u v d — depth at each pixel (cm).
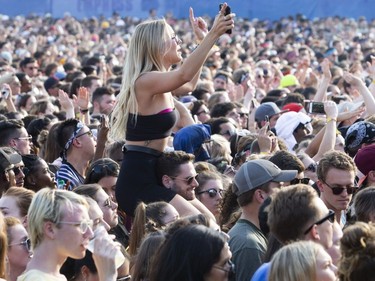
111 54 5016
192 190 1386
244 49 6038
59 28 6938
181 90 1508
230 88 3102
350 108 2169
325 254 923
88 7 6725
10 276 1153
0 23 7506
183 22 7162
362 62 4938
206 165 1515
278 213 1052
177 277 934
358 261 923
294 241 1023
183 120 1950
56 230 1037
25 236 1156
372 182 1488
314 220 1038
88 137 1642
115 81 3056
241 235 1201
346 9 6209
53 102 2734
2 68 3559
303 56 4669
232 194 1372
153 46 1355
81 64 4422
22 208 1248
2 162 1425
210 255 934
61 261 1048
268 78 3612
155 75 1330
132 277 1080
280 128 2005
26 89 2920
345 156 1348
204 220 1084
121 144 1662
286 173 1245
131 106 1354
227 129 2038
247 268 1176
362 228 938
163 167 1370
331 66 3988
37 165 1512
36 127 2005
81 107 2005
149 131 1355
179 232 950
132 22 7331
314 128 2058
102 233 1029
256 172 1241
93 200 1191
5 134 1717
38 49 5709
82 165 1648
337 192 1330
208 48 1311
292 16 7338
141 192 1348
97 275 1143
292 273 912
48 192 1049
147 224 1224
